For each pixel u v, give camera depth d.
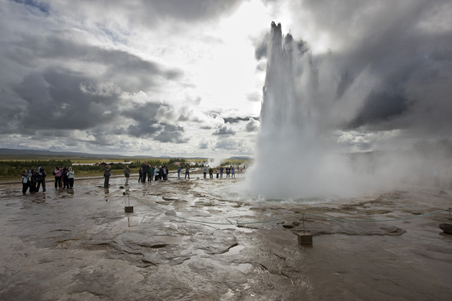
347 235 7.26
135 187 20.91
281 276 4.57
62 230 7.60
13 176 30.97
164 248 6.04
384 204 12.78
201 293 3.94
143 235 7.04
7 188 19.92
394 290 4.01
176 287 4.13
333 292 3.96
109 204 12.30
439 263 5.16
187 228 7.85
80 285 4.18
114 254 5.65
